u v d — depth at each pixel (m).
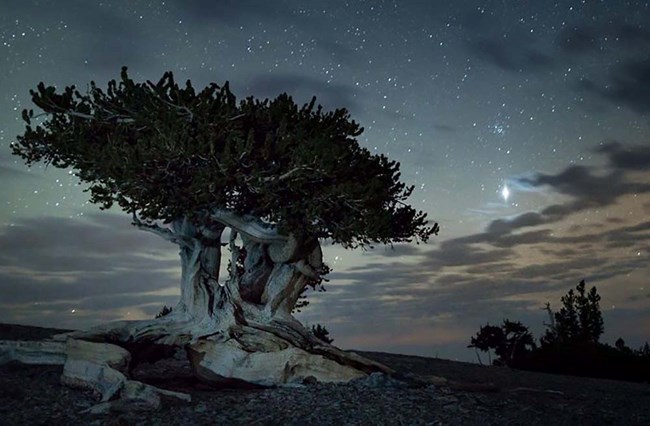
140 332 18.08
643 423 14.86
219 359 18.00
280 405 15.07
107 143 17.73
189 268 18.58
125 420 13.55
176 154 15.70
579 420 14.49
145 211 16.94
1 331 25.34
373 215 17.33
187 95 16.69
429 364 29.11
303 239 18.77
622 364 38.78
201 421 13.53
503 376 26.81
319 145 16.33
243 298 19.12
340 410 14.50
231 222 18.12
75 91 17.92
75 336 17.66
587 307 59.50
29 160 18.52
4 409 13.91
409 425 13.34
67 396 15.52
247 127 18.00
